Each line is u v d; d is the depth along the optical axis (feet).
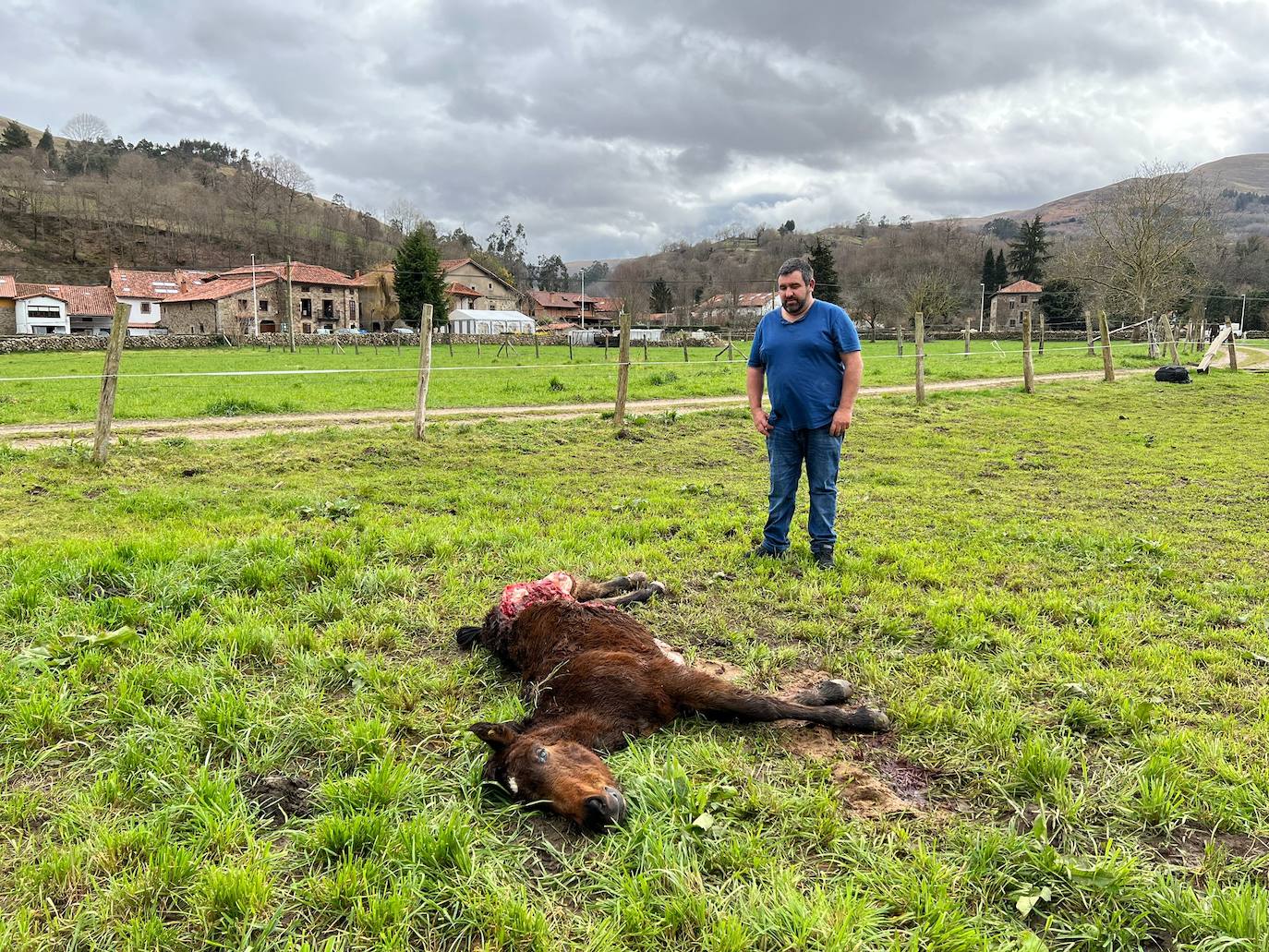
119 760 11.02
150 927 8.04
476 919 8.35
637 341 235.81
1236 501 29.43
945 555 21.85
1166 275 170.71
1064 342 206.08
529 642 13.88
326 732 11.89
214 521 24.57
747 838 9.55
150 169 480.23
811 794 10.44
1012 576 19.99
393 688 13.47
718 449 41.19
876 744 12.01
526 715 12.29
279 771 11.12
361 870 8.82
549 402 58.65
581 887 8.91
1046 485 32.60
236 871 8.60
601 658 12.50
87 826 9.73
